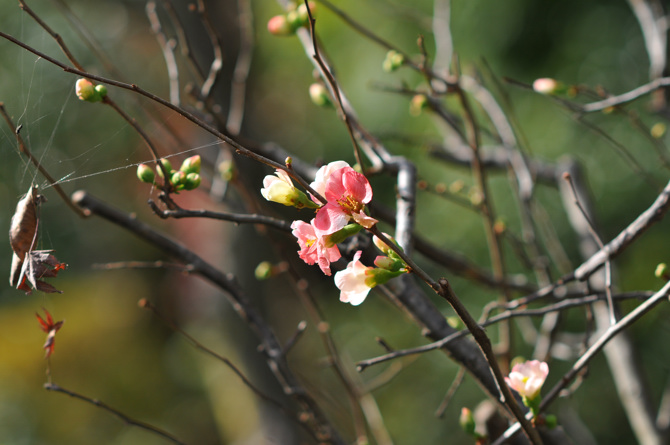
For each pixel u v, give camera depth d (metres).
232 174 1.40
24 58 3.03
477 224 3.31
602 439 3.18
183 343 4.72
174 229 4.32
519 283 1.62
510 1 3.55
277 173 1.14
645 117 3.21
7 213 3.33
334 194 1.11
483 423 1.37
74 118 3.89
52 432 4.18
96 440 4.28
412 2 3.68
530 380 1.19
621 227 3.22
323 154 4.30
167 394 4.64
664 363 3.03
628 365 1.48
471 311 3.30
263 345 1.35
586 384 3.24
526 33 3.58
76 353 4.57
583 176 1.82
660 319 2.01
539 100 3.43
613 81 3.39
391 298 1.30
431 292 3.51
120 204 4.20
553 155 3.31
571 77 3.48
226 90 2.98
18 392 4.26
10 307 4.55
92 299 4.93
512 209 3.21
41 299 4.64
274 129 4.66
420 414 3.48
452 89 1.40
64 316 4.66
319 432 1.34
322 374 3.22
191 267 1.34
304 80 4.56
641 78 3.32
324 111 4.30
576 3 3.53
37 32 3.62
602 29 3.45
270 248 3.19
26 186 1.27
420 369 3.60
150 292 5.12
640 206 3.18
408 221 1.28
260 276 1.43
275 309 3.41
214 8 3.01
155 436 4.31
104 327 4.83
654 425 1.44
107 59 1.45
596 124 3.29
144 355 4.84
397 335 3.89
